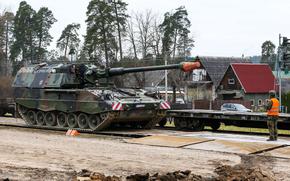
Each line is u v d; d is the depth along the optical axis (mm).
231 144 16500
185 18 64438
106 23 54156
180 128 24047
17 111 25750
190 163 13141
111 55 54875
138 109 21828
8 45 66625
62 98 23047
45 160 13617
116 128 23672
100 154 14766
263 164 13039
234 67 66688
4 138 19078
